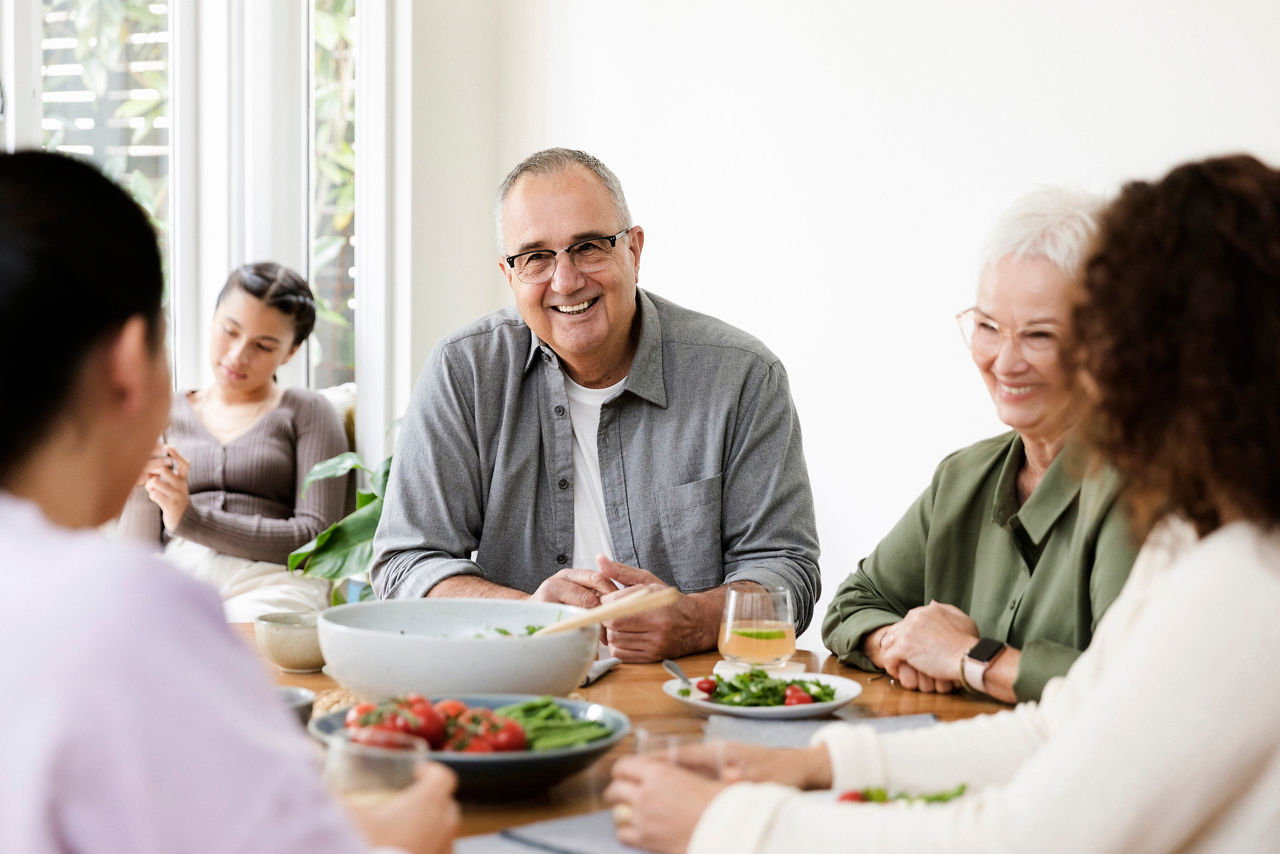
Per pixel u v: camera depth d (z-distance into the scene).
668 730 1.31
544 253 2.11
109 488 0.76
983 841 0.85
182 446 3.33
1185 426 0.82
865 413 3.28
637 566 2.21
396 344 3.77
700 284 3.65
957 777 1.11
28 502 0.69
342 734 1.07
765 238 3.49
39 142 3.25
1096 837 0.82
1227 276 0.81
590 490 2.24
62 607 0.58
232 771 0.58
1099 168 2.86
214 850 0.57
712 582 2.19
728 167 3.57
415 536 2.16
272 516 3.34
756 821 0.91
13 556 0.62
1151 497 0.89
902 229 3.20
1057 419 1.54
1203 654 0.81
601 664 1.63
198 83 3.66
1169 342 0.83
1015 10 2.98
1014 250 1.57
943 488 1.78
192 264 3.67
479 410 2.21
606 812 1.05
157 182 3.59
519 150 4.05
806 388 3.41
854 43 3.28
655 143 3.74
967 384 3.07
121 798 0.56
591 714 1.19
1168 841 0.82
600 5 3.84
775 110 3.46
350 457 3.30
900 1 3.19
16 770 0.55
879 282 3.24
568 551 2.22
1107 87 2.84
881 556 1.84
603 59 3.84
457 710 1.11
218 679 0.61
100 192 0.74
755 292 3.52
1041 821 0.83
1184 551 0.91
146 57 3.53
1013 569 1.66
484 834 1.00
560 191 2.11
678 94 3.68
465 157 3.95
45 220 0.71
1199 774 0.80
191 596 0.62
